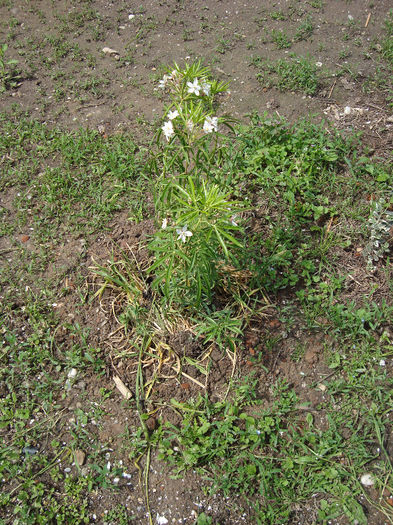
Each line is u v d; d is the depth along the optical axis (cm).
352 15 282
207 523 123
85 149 208
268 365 150
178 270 149
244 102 233
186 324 154
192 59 255
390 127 219
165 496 129
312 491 129
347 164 202
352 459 134
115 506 127
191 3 293
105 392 145
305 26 270
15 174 201
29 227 184
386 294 167
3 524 123
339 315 158
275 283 164
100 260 173
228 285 158
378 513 126
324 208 184
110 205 188
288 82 239
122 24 279
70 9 288
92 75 248
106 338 154
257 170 199
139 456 135
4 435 137
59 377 147
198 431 134
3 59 254
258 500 128
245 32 273
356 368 150
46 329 156
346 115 225
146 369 149
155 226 178
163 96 235
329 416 140
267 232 181
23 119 224
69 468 132
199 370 147
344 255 177
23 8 289
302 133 204
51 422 139
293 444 136
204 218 126
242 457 133
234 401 142
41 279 168
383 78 242
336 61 253
